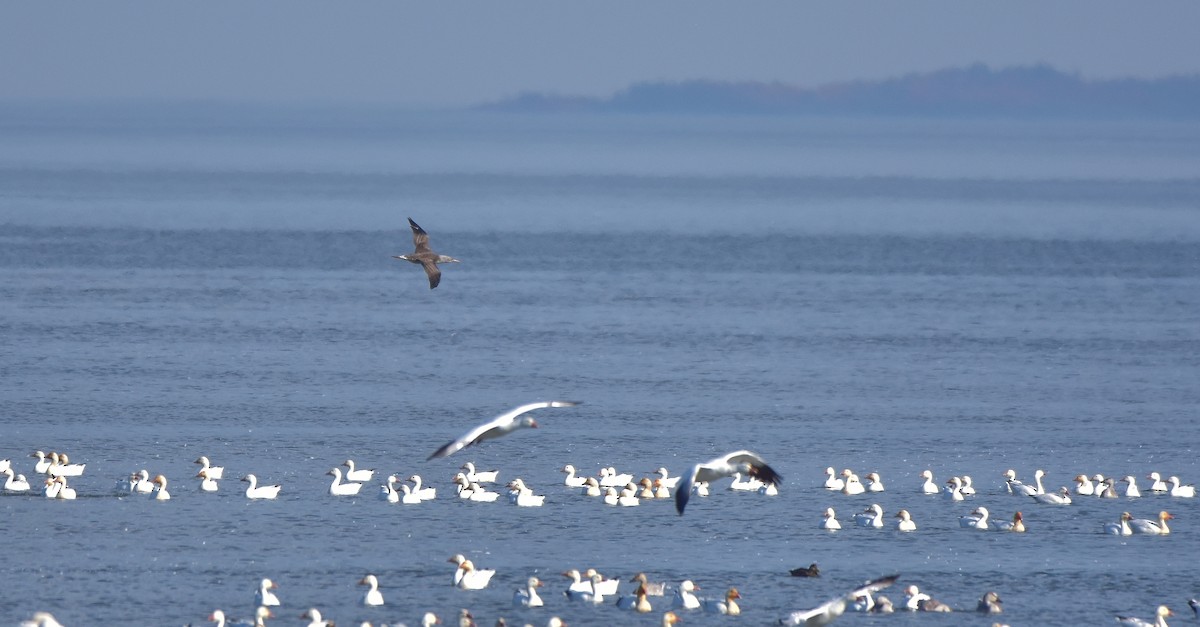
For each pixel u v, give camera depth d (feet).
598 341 329.11
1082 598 155.63
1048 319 370.12
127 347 304.91
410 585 157.07
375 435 231.91
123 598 150.61
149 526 175.94
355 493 192.95
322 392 265.13
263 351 305.94
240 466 208.85
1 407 244.63
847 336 340.59
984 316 375.04
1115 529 179.11
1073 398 271.08
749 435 237.04
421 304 383.24
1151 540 177.17
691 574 161.79
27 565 160.15
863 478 204.85
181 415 242.37
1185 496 198.80
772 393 272.51
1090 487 199.72
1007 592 157.28
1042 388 280.31
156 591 153.07
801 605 151.23
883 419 250.57
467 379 281.13
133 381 269.85
